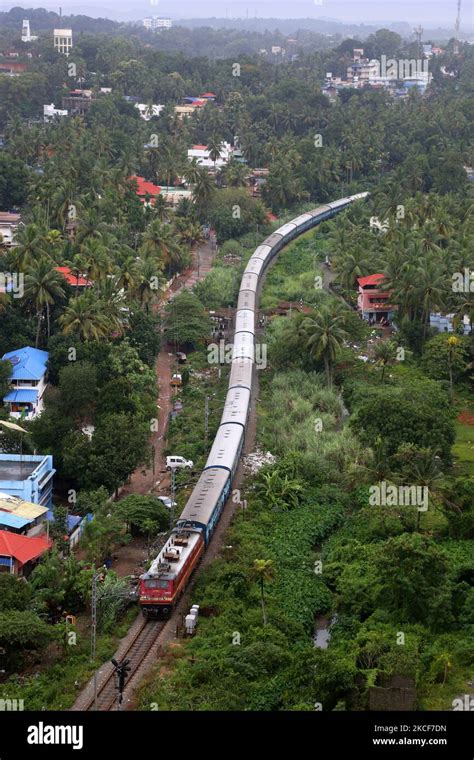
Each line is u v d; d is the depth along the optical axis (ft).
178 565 311.88
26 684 270.67
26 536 338.95
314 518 377.50
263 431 460.55
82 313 488.85
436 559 308.40
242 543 349.82
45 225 646.74
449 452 423.23
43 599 304.71
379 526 361.92
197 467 414.41
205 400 494.18
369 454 400.67
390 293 606.14
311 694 262.06
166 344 584.40
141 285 562.66
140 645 289.33
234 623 300.20
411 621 304.30
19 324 509.76
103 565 334.44
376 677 269.03
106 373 470.80
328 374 523.70
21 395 460.14
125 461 389.39
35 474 365.40
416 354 569.23
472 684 275.59
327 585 334.03
